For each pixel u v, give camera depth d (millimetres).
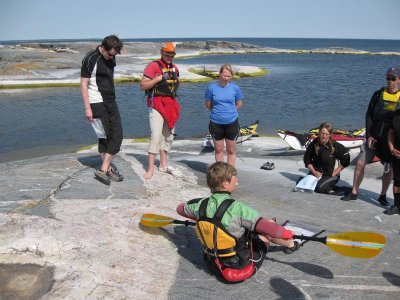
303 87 31562
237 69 45906
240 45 121188
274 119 19219
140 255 4410
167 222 4594
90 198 5691
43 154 13648
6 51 54062
